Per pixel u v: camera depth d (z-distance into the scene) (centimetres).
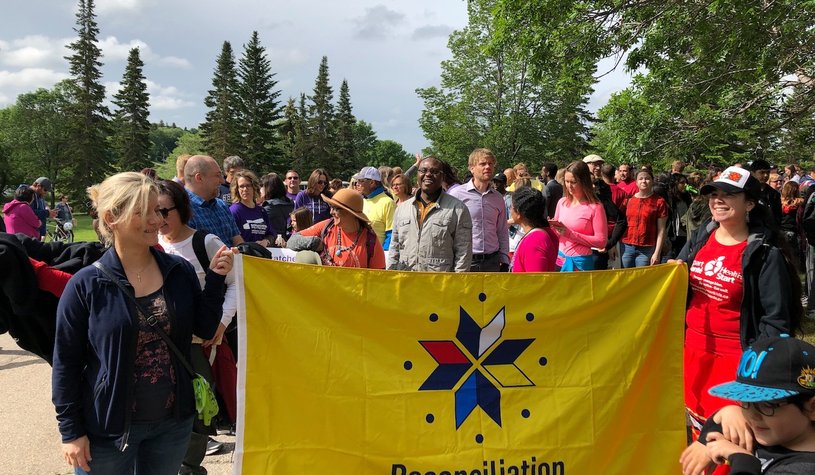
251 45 6906
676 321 300
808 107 980
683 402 297
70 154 6009
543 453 281
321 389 270
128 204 230
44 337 293
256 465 261
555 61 1019
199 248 338
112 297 230
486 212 558
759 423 176
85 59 6028
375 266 482
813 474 162
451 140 5003
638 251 753
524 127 4803
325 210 820
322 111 8050
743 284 290
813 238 751
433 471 273
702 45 957
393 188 725
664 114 1014
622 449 289
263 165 6988
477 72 5003
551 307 290
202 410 252
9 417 501
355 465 271
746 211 297
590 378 289
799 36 908
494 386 283
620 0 956
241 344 263
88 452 229
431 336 280
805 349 172
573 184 530
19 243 275
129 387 229
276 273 269
